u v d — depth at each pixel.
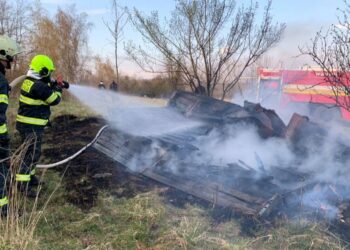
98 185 5.02
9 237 3.30
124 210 4.27
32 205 4.26
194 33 9.04
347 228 4.08
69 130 8.23
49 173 5.37
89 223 3.95
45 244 3.46
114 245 3.56
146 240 3.67
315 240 3.73
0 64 3.89
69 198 4.57
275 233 3.90
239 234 3.91
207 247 3.57
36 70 4.45
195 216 4.22
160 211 4.21
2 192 3.79
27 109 4.47
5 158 3.88
